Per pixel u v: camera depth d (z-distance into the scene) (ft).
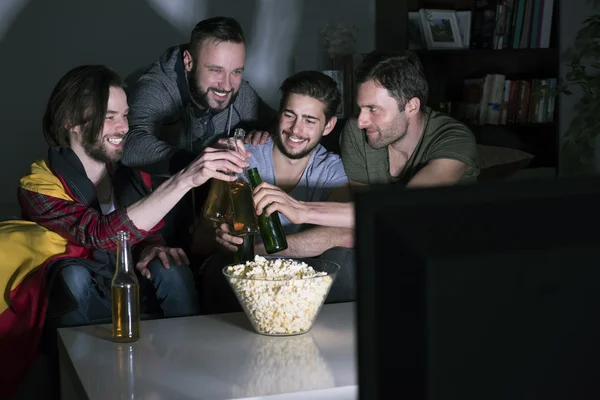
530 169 13.43
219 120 9.46
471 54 13.50
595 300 1.21
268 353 4.73
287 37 13.51
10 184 12.66
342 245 7.16
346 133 8.22
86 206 6.91
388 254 1.19
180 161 8.27
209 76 8.95
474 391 1.17
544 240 1.20
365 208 1.20
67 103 6.91
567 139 13.71
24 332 6.44
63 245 6.79
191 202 8.73
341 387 4.10
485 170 11.91
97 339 5.18
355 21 13.67
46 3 12.52
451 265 1.16
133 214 6.45
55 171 6.98
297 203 6.62
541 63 13.66
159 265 6.75
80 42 12.72
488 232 1.20
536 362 1.19
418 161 7.96
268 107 10.05
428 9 13.32
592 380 1.21
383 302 1.18
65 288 6.39
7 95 12.53
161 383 4.22
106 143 7.08
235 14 13.29
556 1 13.38
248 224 6.05
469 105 13.35
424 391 1.15
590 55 13.19
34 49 12.55
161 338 5.15
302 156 7.56
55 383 6.55
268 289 4.97
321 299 5.08
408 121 7.83
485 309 1.17
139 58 13.00
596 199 1.26
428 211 1.21
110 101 7.03
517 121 13.47
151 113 9.02
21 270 6.51
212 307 7.02
